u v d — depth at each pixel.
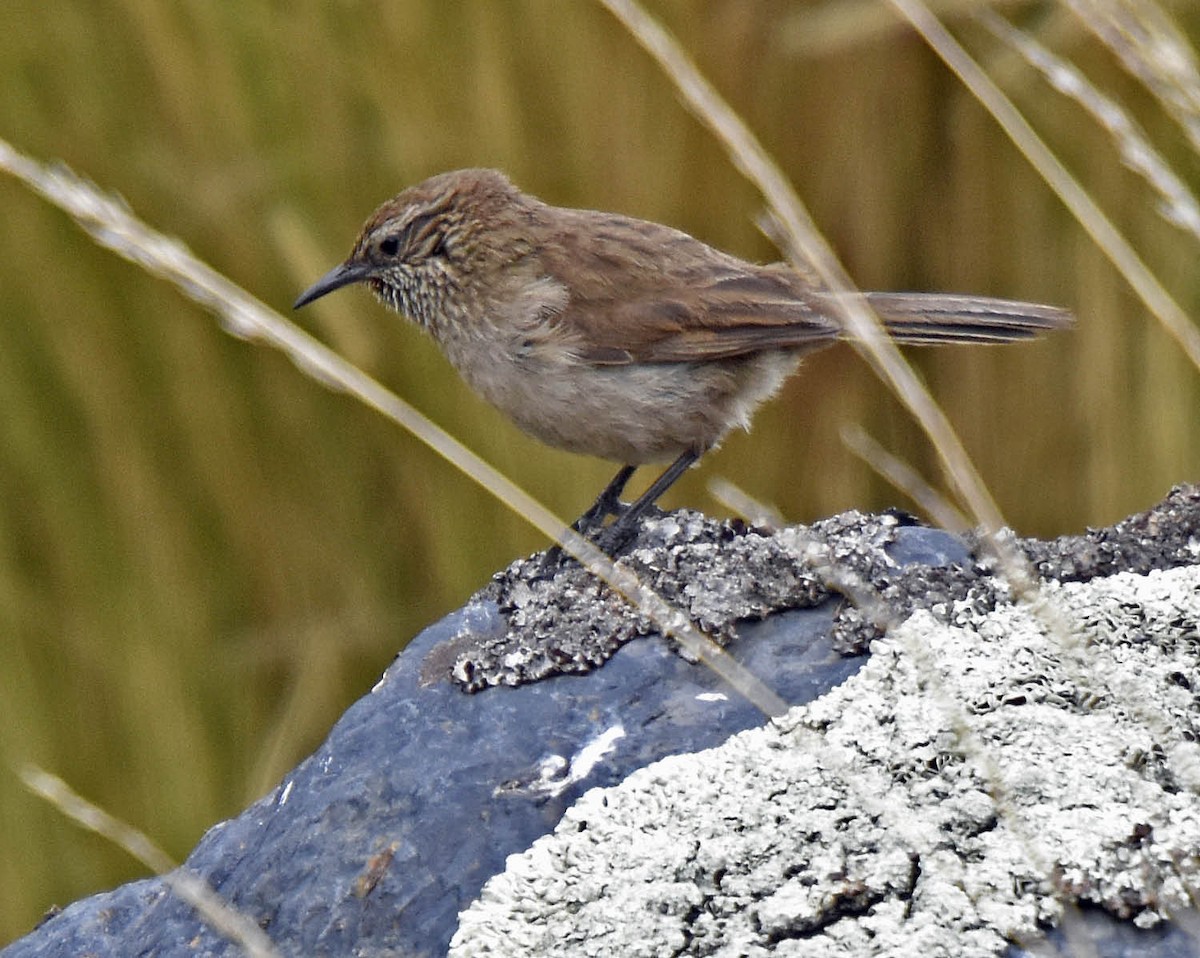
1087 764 4.52
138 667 9.09
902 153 9.59
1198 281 9.48
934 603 5.52
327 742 5.58
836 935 4.31
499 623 5.98
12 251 8.94
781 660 5.48
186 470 9.12
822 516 9.65
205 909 4.57
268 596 9.23
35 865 9.07
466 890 4.89
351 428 9.19
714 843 4.59
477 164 9.19
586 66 9.20
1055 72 6.24
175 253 5.21
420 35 9.09
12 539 9.06
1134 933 4.25
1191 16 8.71
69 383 9.03
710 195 9.38
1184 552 5.69
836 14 8.95
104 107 8.96
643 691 5.45
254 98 9.02
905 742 4.68
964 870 4.35
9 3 8.91
